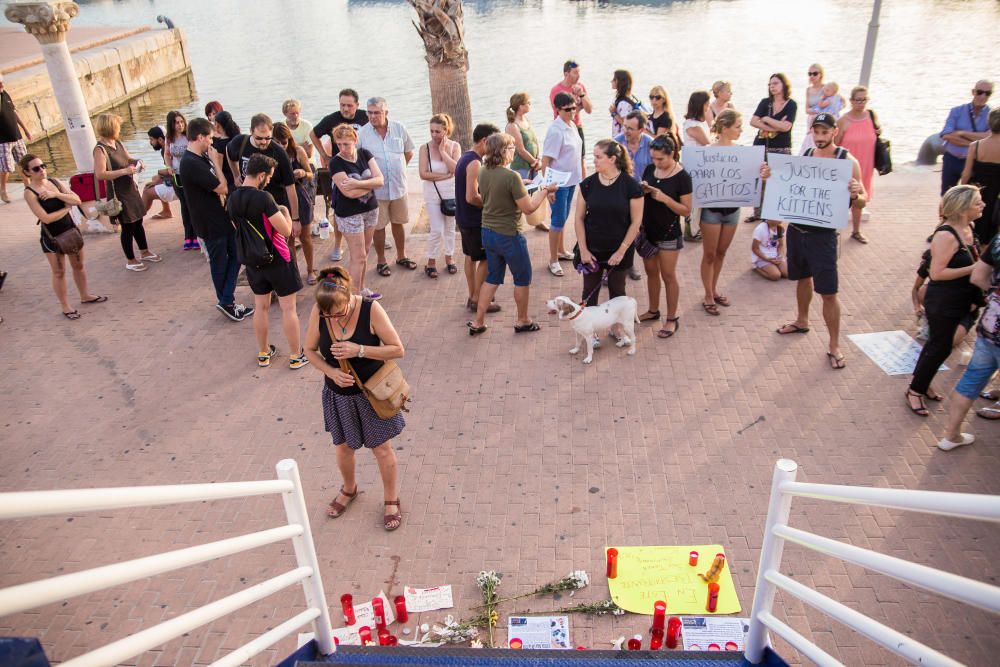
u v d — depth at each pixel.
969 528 4.72
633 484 5.23
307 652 3.25
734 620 4.11
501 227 6.71
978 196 5.20
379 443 4.70
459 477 5.39
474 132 6.95
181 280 8.87
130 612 4.38
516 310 7.85
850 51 24.48
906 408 5.92
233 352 7.26
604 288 8.19
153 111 23.41
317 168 9.36
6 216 11.32
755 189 6.83
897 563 1.80
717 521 4.86
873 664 3.86
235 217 6.27
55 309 8.23
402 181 8.41
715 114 9.83
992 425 5.68
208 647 4.10
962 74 20.69
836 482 5.16
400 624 4.23
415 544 4.80
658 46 26.98
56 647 4.17
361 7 45.62
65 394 6.64
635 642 3.90
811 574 4.43
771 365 6.60
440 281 8.55
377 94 22.08
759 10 35.19
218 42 35.34
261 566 4.70
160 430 6.10
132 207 8.80
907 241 8.90
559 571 4.53
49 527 5.10
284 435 5.99
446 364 6.86
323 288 4.19
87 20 45.03
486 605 4.30
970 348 6.68
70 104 10.48
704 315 7.54
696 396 6.21
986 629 4.04
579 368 6.71
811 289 6.79
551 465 5.47
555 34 30.70
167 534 5.01
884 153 8.71
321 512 5.12
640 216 6.38
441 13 9.71
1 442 6.00
